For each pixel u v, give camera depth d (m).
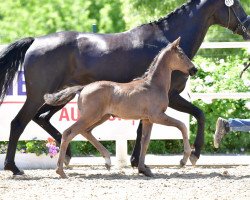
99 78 14.32
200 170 15.27
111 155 17.78
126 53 14.28
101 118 13.95
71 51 14.27
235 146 18.11
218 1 14.62
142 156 14.00
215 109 17.77
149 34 14.42
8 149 14.27
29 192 12.31
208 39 24.33
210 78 17.80
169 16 14.57
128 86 13.71
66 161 14.95
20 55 14.37
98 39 14.38
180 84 14.45
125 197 11.79
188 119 16.11
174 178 13.70
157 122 13.72
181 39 14.48
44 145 16.03
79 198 11.74
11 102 15.97
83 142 17.77
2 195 12.08
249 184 12.91
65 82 14.36
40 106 14.28
